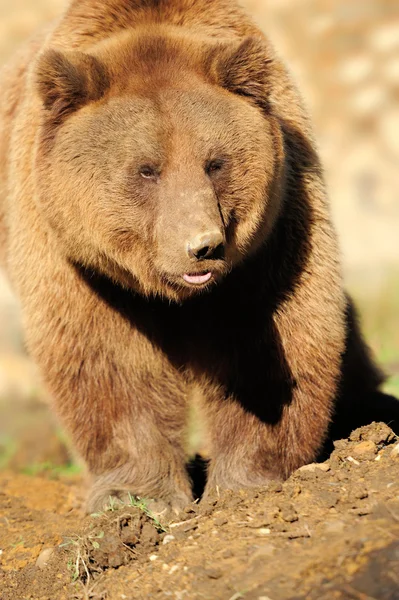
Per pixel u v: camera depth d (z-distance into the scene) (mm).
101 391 10648
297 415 10664
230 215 9914
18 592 9430
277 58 11344
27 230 10797
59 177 9914
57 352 10625
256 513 9273
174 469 10812
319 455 11094
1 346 25359
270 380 10641
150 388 10828
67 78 9844
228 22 11242
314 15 43781
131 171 9719
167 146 9672
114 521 9500
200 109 9781
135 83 9969
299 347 10547
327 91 41375
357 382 12984
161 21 11016
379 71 41562
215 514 9586
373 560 7637
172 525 9664
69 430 10875
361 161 38562
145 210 9766
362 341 13062
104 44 10594
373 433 10625
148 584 8547
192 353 10938
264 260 10469
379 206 35812
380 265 27953
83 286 10469
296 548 8352
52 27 12680
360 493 9164
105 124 9773
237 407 10797
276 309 10531
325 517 8859
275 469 10727
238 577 8133
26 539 10898
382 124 39781
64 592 9164
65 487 13758
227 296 10570
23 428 19891
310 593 7531
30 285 10781
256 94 10180
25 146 10875
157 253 9719
